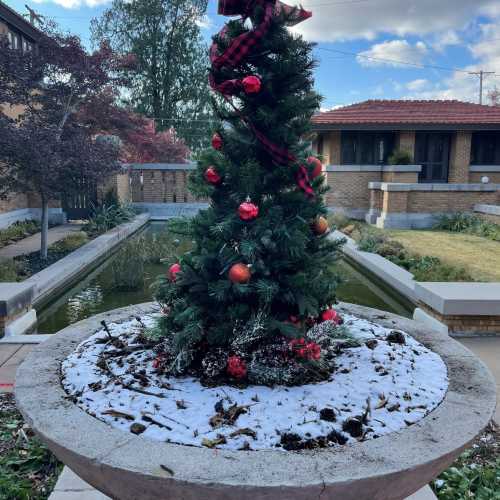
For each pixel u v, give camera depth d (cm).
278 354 257
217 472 170
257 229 251
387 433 201
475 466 300
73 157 977
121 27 2986
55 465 300
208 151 280
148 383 246
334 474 169
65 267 866
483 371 267
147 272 940
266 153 269
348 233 1370
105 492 196
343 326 307
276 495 164
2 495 269
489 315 541
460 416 214
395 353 289
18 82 1005
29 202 1645
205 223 272
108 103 1389
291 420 209
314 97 267
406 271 848
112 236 1284
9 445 321
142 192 2073
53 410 218
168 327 279
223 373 256
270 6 254
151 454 182
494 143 1852
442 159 1816
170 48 3045
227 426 204
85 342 316
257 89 248
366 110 1844
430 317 579
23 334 581
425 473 181
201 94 3047
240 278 243
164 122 3053
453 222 1460
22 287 614
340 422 208
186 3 2998
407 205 1512
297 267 268
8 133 875
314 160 278
